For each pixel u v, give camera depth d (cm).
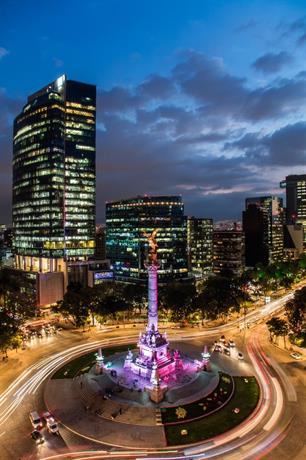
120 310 14388
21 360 10900
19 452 6488
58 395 8569
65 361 10775
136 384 8825
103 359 10100
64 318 16088
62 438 6900
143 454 6400
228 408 7844
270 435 6856
